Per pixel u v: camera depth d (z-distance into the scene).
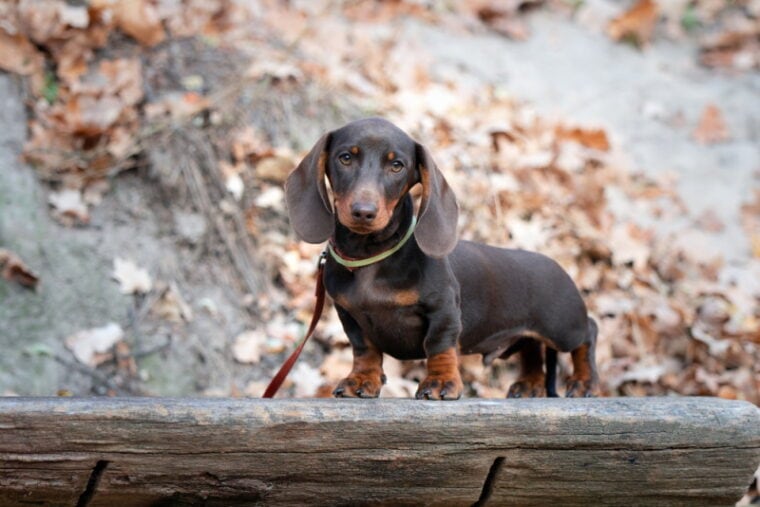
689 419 3.25
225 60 6.72
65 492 2.92
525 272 4.10
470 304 3.84
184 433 2.93
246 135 6.30
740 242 6.94
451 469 3.15
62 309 5.49
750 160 7.55
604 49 8.27
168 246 5.89
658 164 7.37
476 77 7.42
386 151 3.37
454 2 8.08
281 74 6.64
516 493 3.25
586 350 4.35
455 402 3.15
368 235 3.46
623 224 6.71
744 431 3.28
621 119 7.63
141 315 5.61
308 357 5.62
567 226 6.39
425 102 6.84
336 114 6.61
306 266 5.95
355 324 3.69
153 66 6.55
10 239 5.59
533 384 4.46
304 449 3.02
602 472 3.25
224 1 7.13
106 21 6.55
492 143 6.71
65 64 6.33
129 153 6.07
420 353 3.70
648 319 6.00
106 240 5.80
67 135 6.03
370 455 3.07
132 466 2.92
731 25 8.84
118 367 5.40
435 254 3.38
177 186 6.05
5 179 5.77
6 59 6.17
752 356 5.99
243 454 2.99
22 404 2.82
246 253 5.97
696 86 8.19
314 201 3.48
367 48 7.19
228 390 5.46
